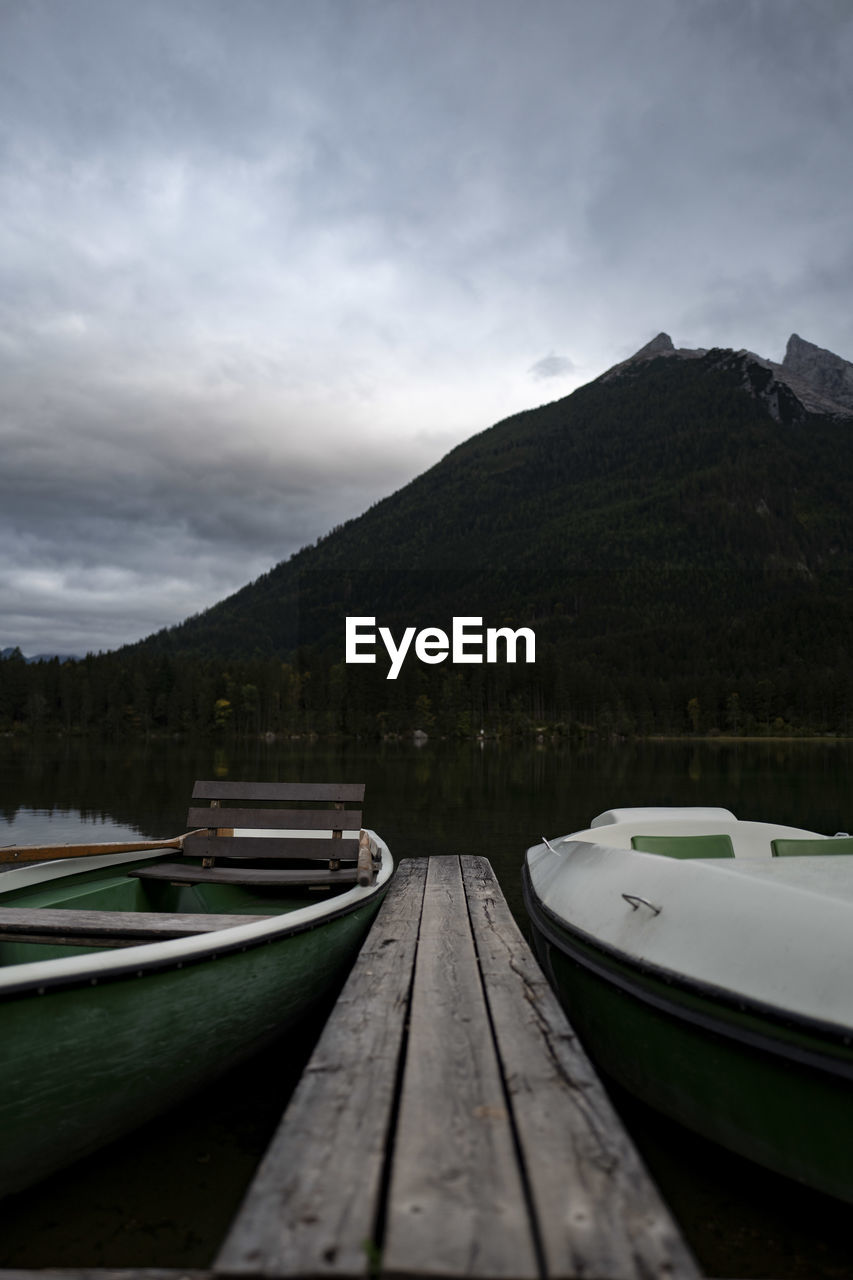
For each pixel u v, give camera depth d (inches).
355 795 263.7
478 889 277.7
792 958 134.1
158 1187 136.9
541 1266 69.1
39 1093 128.5
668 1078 152.3
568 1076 112.1
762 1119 133.0
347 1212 76.7
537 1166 86.6
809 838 240.8
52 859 214.5
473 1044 125.6
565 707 4943.4
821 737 4667.8
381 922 221.9
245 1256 69.7
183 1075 157.1
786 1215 132.0
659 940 159.0
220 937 159.2
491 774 1348.4
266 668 4729.3
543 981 161.3
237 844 257.1
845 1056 119.5
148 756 1898.4
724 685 5452.8
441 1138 93.7
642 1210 77.8
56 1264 115.4
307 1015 203.9
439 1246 71.5
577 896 202.7
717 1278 115.7
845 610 7839.6
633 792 937.5
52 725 4315.9
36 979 125.9
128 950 142.2
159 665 4655.5
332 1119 97.7
